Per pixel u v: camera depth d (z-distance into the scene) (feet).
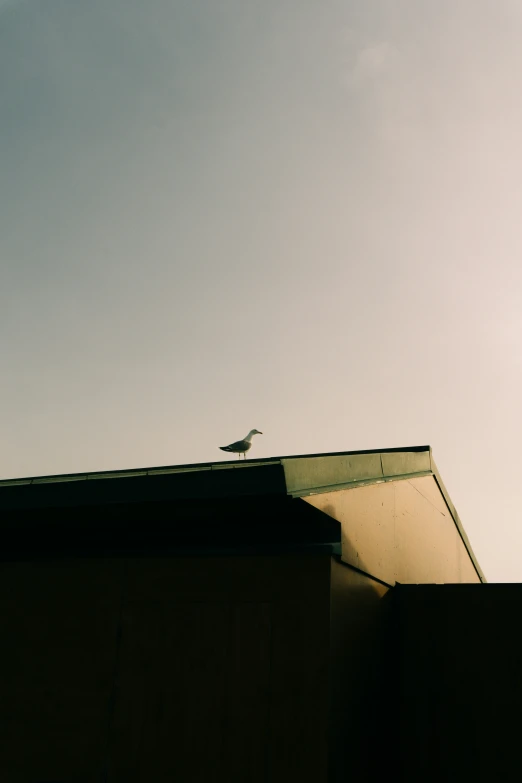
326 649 20.93
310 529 23.02
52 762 23.45
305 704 20.57
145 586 24.52
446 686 24.04
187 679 22.53
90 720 23.44
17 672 25.43
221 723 21.50
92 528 25.40
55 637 25.34
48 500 21.43
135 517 23.21
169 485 19.74
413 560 30.68
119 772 22.31
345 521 23.40
